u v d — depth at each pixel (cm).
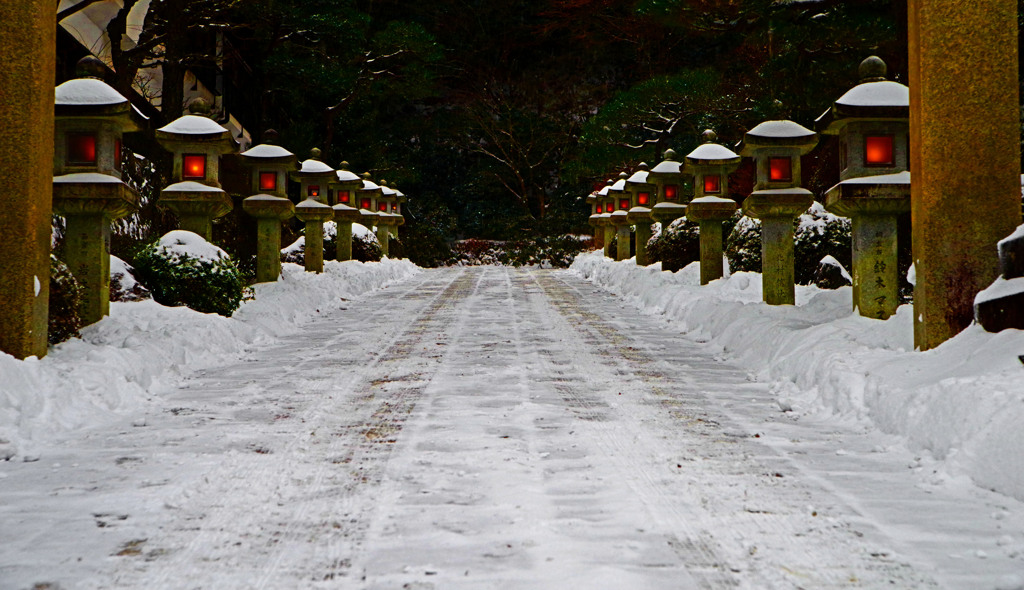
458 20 4766
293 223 3506
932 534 393
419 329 1250
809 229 1465
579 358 961
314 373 870
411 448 555
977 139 711
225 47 3047
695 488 466
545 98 4831
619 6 4044
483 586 334
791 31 1802
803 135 1171
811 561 360
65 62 2186
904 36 1575
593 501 443
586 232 4369
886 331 812
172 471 506
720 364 921
